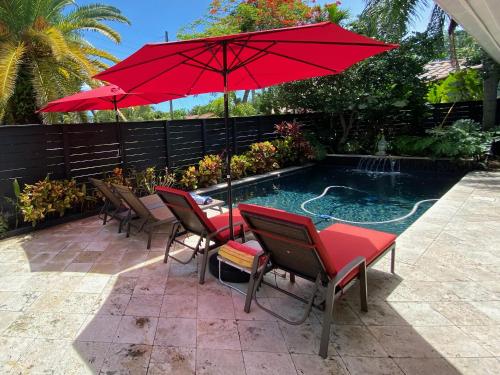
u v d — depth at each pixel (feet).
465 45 50.65
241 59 12.05
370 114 41.16
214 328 9.36
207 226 12.03
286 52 11.16
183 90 16.10
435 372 7.57
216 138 33.65
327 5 41.65
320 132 44.86
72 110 21.35
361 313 9.84
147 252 15.02
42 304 10.75
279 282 11.88
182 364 8.01
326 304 8.27
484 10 10.14
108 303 10.73
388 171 38.29
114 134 25.00
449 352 8.17
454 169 34.63
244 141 36.86
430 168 36.04
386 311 9.89
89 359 8.23
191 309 10.33
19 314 10.20
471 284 11.21
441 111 40.98
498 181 26.73
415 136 40.01
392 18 33.94
